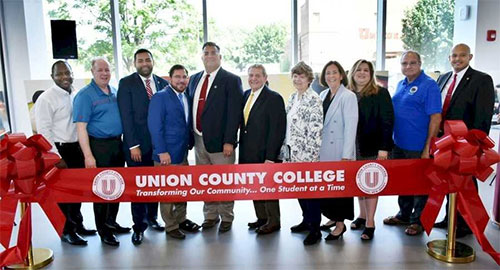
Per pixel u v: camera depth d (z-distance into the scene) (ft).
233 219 11.35
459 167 8.32
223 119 10.40
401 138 10.50
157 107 9.96
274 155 10.11
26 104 16.84
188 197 8.91
